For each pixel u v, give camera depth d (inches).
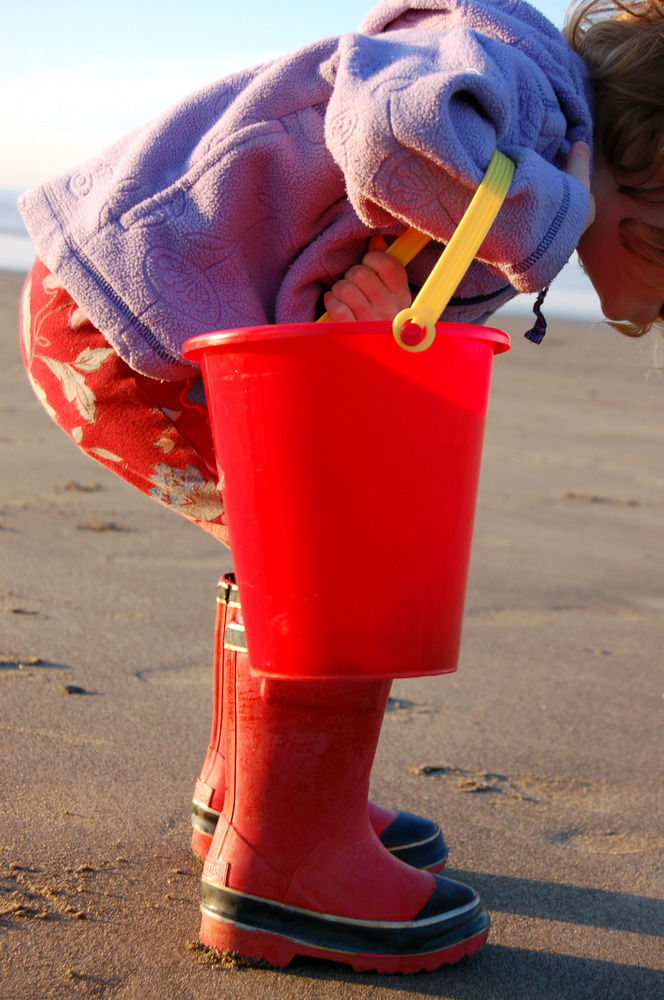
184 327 56.6
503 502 196.7
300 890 57.2
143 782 75.5
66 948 55.2
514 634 123.5
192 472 63.5
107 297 57.4
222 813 60.4
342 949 56.6
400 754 86.7
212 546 145.9
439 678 107.3
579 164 57.4
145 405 62.0
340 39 56.6
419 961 56.8
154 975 53.9
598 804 80.7
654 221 59.6
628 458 253.6
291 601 48.4
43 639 103.3
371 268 55.7
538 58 58.5
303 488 46.9
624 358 438.3
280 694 57.1
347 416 45.9
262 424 47.0
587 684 108.3
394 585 47.6
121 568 131.3
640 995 55.9
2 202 1461.6
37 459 190.5
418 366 45.9
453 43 54.1
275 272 58.7
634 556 165.6
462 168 49.1
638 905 65.9
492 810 78.0
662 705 103.7
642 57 58.8
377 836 63.0
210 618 115.0
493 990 55.7
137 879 63.1
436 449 46.9
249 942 56.4
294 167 56.6
